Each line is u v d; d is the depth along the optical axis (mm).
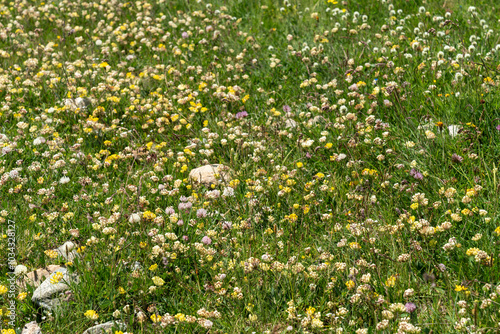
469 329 3111
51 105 7098
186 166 5285
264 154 5574
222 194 4938
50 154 5859
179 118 6461
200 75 7527
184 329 3531
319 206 4668
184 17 9570
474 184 4414
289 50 7816
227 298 3752
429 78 6156
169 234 4137
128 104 6859
